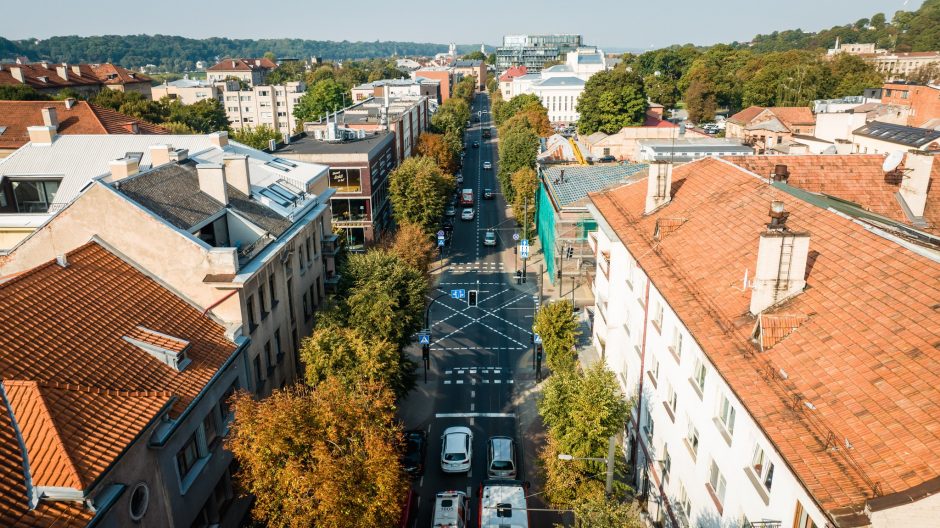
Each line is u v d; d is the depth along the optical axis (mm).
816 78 154250
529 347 52781
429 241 66875
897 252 20016
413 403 43906
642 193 38688
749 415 18094
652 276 28453
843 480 14625
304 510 23594
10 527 16656
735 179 32406
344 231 71562
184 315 28141
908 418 14938
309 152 71812
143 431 20812
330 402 24828
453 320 58375
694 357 24891
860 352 17641
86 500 18078
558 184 64938
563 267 62438
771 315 20516
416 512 32562
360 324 37312
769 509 17969
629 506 26594
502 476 34844
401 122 96625
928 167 32656
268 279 33625
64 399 20000
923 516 13008
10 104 68500
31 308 22609
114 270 27609
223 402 27672
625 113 139625
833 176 35094
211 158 39594
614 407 29594
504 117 173500
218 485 27562
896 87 108250
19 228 37219
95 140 46719
